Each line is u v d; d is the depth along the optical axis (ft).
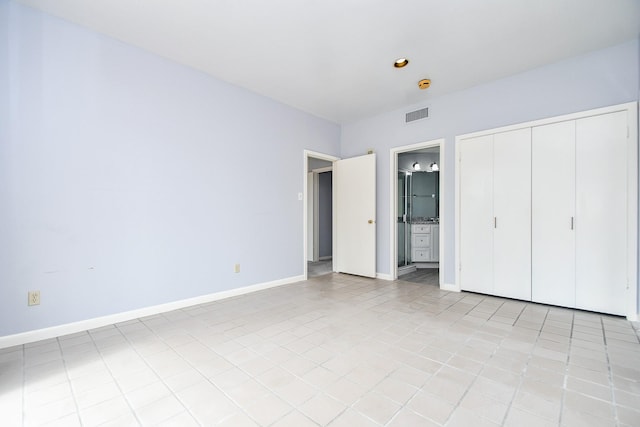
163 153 9.56
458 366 6.03
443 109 12.45
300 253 14.10
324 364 6.13
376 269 14.84
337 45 8.86
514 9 7.26
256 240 12.28
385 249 14.53
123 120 8.73
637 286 8.50
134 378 5.62
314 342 7.20
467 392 5.14
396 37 8.43
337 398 4.99
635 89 8.54
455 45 8.82
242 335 7.63
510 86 10.73
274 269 12.98
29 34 7.25
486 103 11.29
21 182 7.16
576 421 4.40
